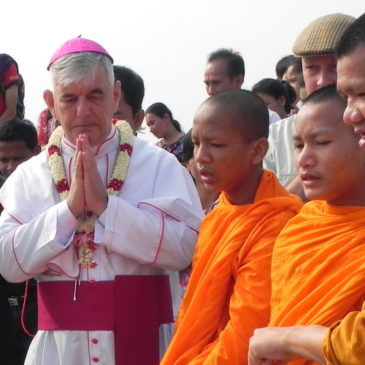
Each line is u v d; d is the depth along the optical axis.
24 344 6.52
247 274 4.24
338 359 3.20
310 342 3.30
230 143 4.48
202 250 4.51
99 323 5.14
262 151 4.55
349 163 3.71
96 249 5.18
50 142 5.46
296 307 3.61
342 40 3.28
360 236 3.62
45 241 5.06
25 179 5.44
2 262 5.23
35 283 6.53
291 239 3.82
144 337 5.20
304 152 3.78
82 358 5.16
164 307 5.35
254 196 4.55
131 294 5.18
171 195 5.30
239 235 4.36
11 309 6.45
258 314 4.15
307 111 3.78
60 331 5.19
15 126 7.64
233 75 9.17
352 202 3.75
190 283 4.50
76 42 5.28
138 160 5.40
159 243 5.09
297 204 4.40
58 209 5.09
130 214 5.06
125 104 6.93
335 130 3.71
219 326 4.37
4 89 9.31
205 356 4.25
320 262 3.65
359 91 3.21
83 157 5.07
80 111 5.17
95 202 5.07
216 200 6.73
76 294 5.18
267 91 9.67
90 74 5.15
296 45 5.46
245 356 4.12
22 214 5.32
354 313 3.24
